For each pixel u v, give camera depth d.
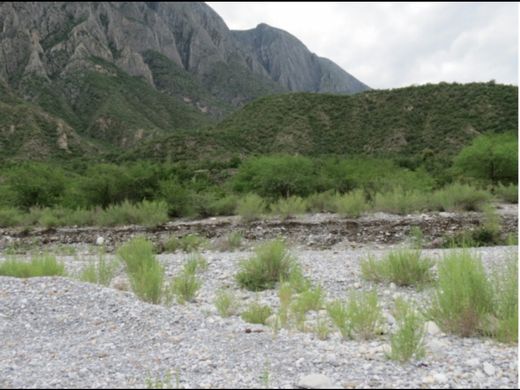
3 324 7.88
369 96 95.31
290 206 24.86
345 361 5.43
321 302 8.53
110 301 8.76
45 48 189.12
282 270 11.52
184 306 8.97
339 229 20.75
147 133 132.75
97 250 20.72
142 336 6.94
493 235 18.55
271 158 36.00
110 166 32.66
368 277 11.03
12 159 88.06
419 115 85.38
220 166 63.94
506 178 36.72
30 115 105.12
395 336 5.74
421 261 10.81
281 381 4.93
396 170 39.28
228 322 7.56
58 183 34.84
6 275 11.98
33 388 4.99
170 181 30.45
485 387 4.58
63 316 8.15
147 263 11.49
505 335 6.08
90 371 5.49
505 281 7.23
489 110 79.00
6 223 27.27
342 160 40.72
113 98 154.62
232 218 25.28
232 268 13.05
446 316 6.64
